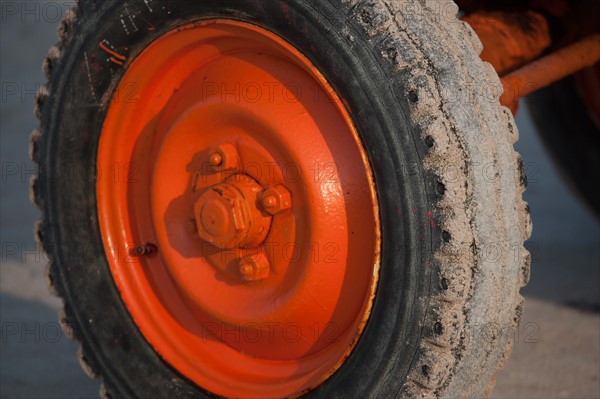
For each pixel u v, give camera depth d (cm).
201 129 265
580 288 466
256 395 261
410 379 221
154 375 283
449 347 216
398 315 221
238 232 247
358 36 222
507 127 233
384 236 224
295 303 246
